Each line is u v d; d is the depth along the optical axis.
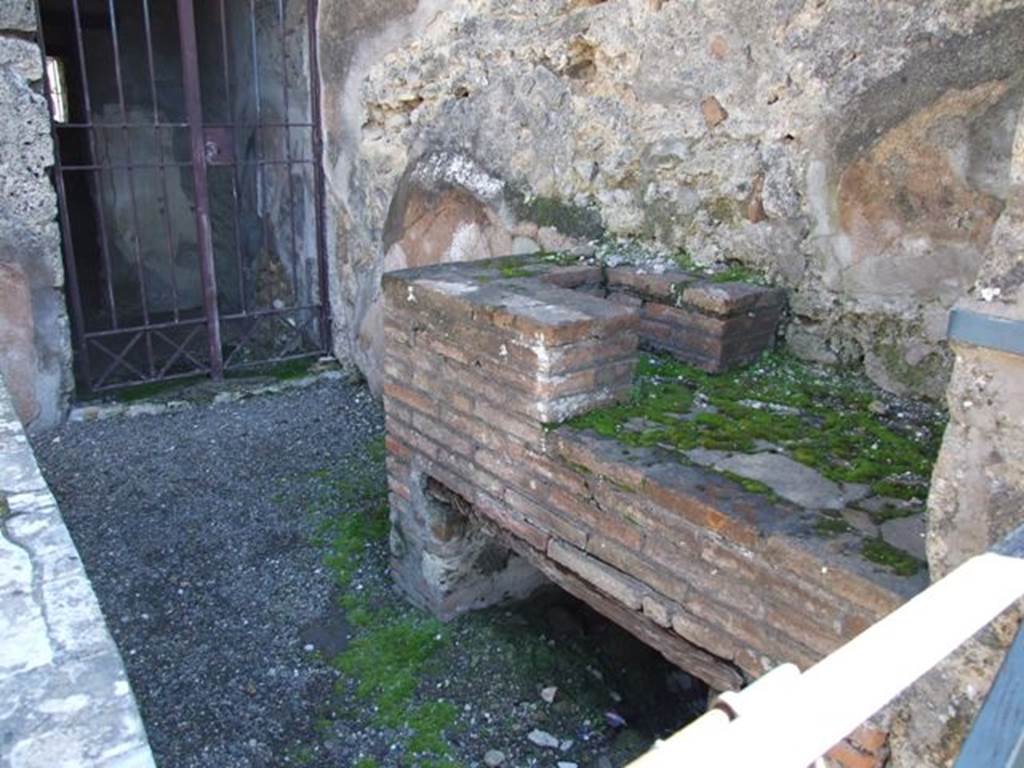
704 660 2.07
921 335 2.56
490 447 2.58
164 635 3.04
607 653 3.01
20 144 4.30
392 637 3.00
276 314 5.66
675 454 2.20
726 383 2.72
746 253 3.01
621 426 2.38
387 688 2.77
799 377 2.78
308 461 4.38
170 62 7.28
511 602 3.24
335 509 3.89
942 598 0.91
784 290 2.89
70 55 7.31
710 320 2.77
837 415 2.48
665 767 0.67
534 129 3.71
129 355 6.03
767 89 2.83
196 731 2.60
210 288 5.18
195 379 5.30
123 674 1.31
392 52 4.44
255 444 4.56
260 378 5.37
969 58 2.32
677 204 3.21
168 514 3.84
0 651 1.35
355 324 5.25
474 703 2.72
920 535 1.79
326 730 2.62
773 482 2.04
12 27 4.16
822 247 2.78
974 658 1.45
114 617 3.12
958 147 2.38
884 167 2.56
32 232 4.43
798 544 1.75
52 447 4.46
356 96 4.81
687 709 2.82
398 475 3.07
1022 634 0.98
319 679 2.83
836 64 2.63
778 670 0.78
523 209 3.84
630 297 3.06
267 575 3.40
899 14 2.46
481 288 2.71
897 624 0.86
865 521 1.86
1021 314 1.31
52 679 1.29
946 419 2.46
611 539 2.21
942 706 1.53
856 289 2.71
